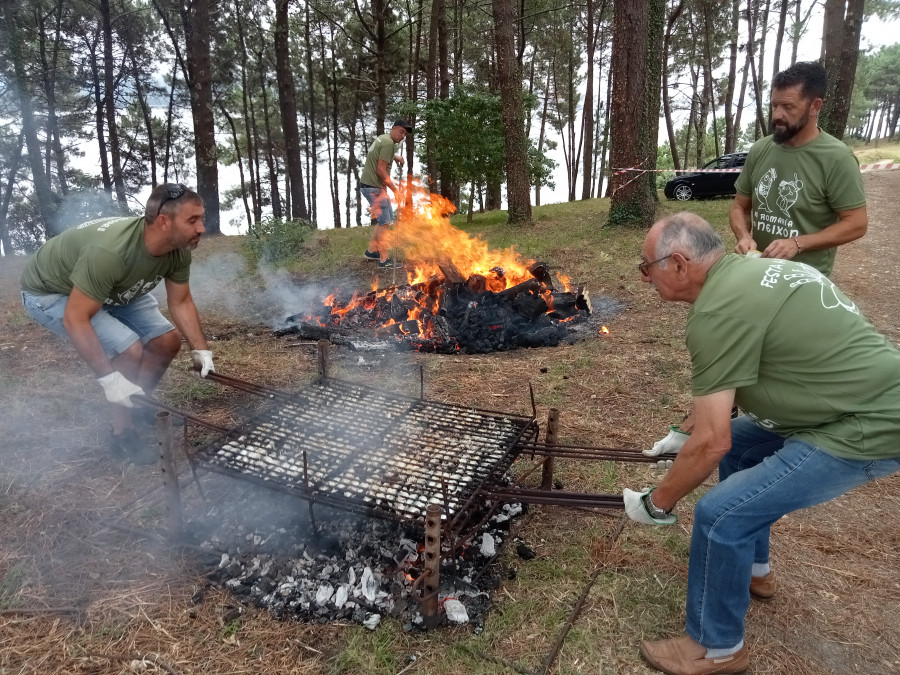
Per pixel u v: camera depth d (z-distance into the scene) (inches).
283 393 129.2
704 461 70.4
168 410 110.0
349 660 81.2
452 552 88.2
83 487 121.3
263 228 380.2
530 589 96.7
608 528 112.8
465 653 83.7
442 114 522.9
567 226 463.5
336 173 1147.3
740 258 74.5
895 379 68.7
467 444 113.0
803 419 72.1
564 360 199.3
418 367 195.9
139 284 123.4
